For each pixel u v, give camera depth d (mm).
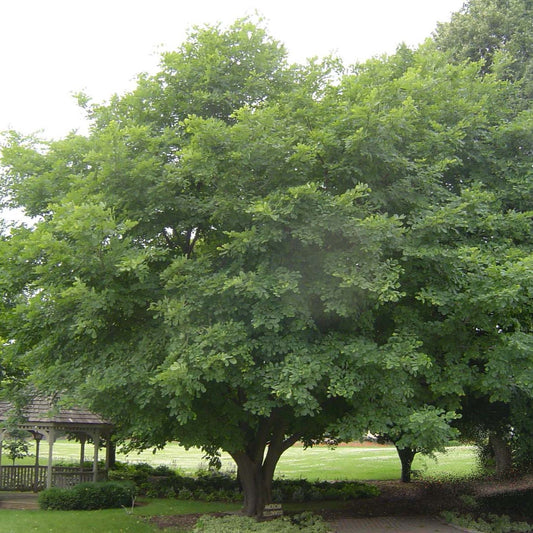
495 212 12531
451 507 17875
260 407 10477
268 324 9930
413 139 12203
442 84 12969
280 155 10602
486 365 10898
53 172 12281
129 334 11523
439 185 13039
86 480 22141
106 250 10203
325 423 12875
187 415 9906
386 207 11719
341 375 10336
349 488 21453
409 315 11164
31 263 11578
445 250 10625
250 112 10930
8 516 16797
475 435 22484
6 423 20188
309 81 12867
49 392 11648
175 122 13086
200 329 10094
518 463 21938
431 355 11602
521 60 22188
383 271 10102
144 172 10836
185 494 21469
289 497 20797
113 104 13547
